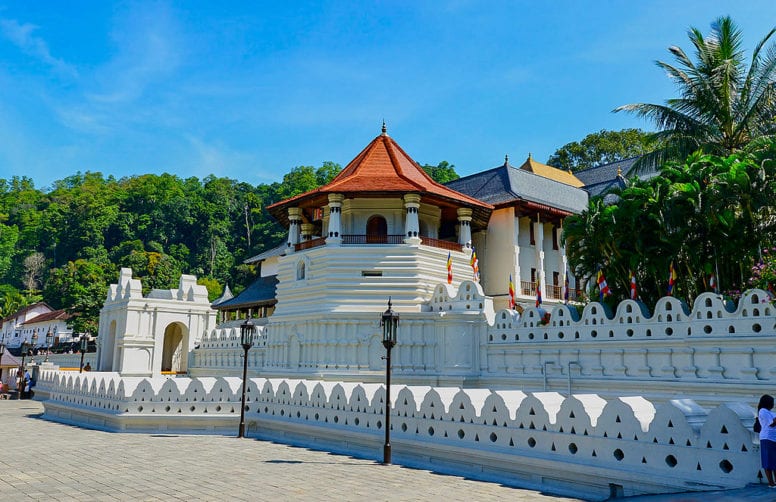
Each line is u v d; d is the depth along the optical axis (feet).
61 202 515.91
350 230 113.70
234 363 130.41
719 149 96.37
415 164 126.21
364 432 50.42
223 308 182.19
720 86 93.66
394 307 99.91
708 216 71.15
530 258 141.69
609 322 68.23
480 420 42.55
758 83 93.91
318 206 117.50
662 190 76.18
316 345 100.68
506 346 80.59
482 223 130.82
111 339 157.38
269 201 465.06
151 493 34.40
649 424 33.47
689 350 60.08
